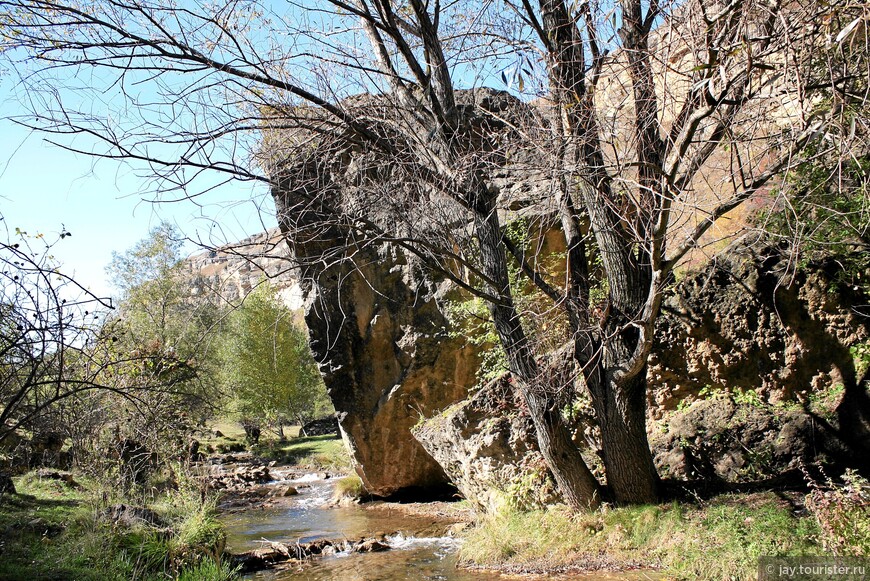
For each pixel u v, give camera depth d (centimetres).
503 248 798
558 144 583
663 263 621
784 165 507
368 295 1352
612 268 752
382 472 1407
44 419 643
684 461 823
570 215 811
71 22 561
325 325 1365
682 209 571
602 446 797
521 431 923
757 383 838
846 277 771
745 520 666
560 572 718
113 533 843
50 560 712
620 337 754
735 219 904
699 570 634
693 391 878
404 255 1338
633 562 698
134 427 986
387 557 945
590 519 784
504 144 636
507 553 816
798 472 754
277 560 977
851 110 405
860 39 439
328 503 1519
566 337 902
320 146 715
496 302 763
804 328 806
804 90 402
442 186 708
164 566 811
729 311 856
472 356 1305
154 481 1207
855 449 739
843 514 564
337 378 1380
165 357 810
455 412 986
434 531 1110
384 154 704
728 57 425
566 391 923
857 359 765
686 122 517
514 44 662
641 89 553
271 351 2616
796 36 414
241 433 3450
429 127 743
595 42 635
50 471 1178
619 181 557
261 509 1512
